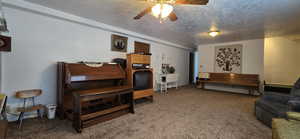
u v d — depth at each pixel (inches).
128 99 121.8
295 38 186.4
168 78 219.1
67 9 101.8
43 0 88.4
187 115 109.7
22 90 97.1
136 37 177.0
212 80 227.8
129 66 134.7
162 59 226.8
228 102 150.5
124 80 137.2
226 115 110.3
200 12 101.4
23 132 79.8
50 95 110.3
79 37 125.8
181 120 99.8
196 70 323.9
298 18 110.7
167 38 200.8
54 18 110.1
